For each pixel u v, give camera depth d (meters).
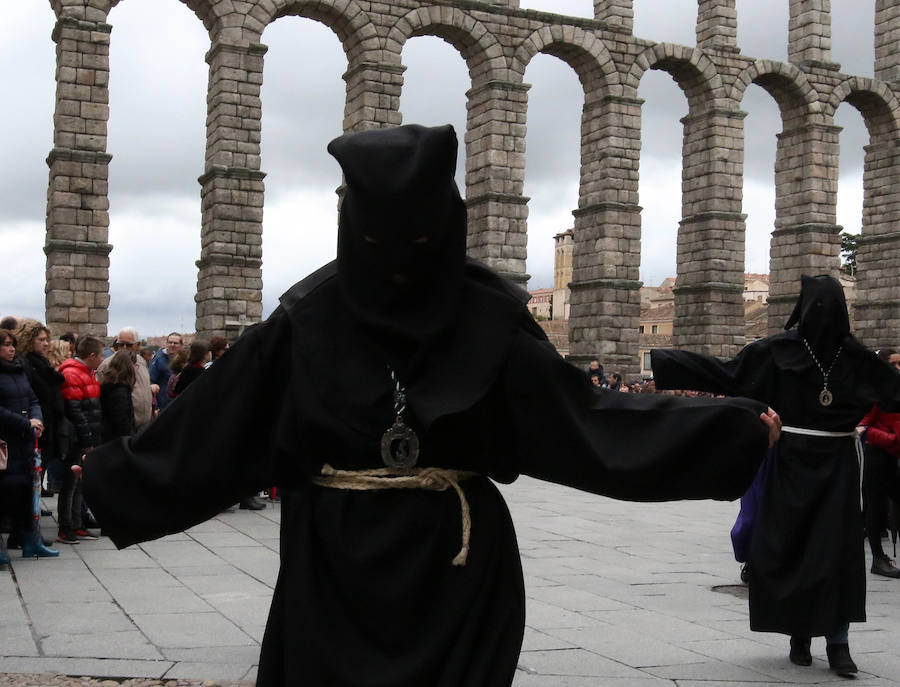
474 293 3.86
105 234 33.81
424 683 3.50
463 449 3.75
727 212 44.75
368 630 3.59
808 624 7.80
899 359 14.80
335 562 3.62
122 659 7.75
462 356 3.75
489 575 3.72
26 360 13.05
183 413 3.85
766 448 3.80
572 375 3.86
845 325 8.25
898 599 11.12
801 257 47.12
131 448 3.83
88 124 33.69
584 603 10.15
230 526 15.30
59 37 33.84
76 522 13.81
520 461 3.99
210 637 8.48
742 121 45.22
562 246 162.50
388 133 3.56
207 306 35.81
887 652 8.66
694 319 45.22
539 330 3.97
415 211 3.41
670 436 3.76
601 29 42.25
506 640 3.69
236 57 35.88
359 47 38.28
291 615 3.60
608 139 42.28
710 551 13.80
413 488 3.69
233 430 3.83
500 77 40.34
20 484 11.90
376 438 3.69
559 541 14.23
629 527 15.94
